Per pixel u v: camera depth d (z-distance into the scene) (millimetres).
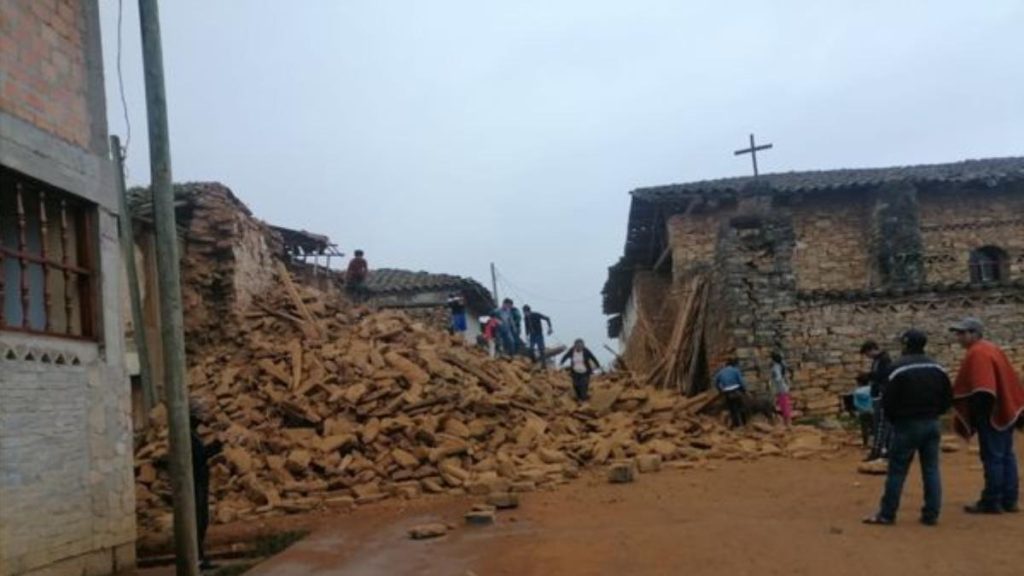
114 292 9648
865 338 17203
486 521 9508
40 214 8672
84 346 9000
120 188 15430
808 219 22766
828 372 17094
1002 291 17297
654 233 25188
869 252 22359
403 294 30094
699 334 19641
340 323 19609
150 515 11484
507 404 14766
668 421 15703
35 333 8297
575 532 8688
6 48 8203
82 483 8680
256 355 16484
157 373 16266
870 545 7449
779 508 9469
